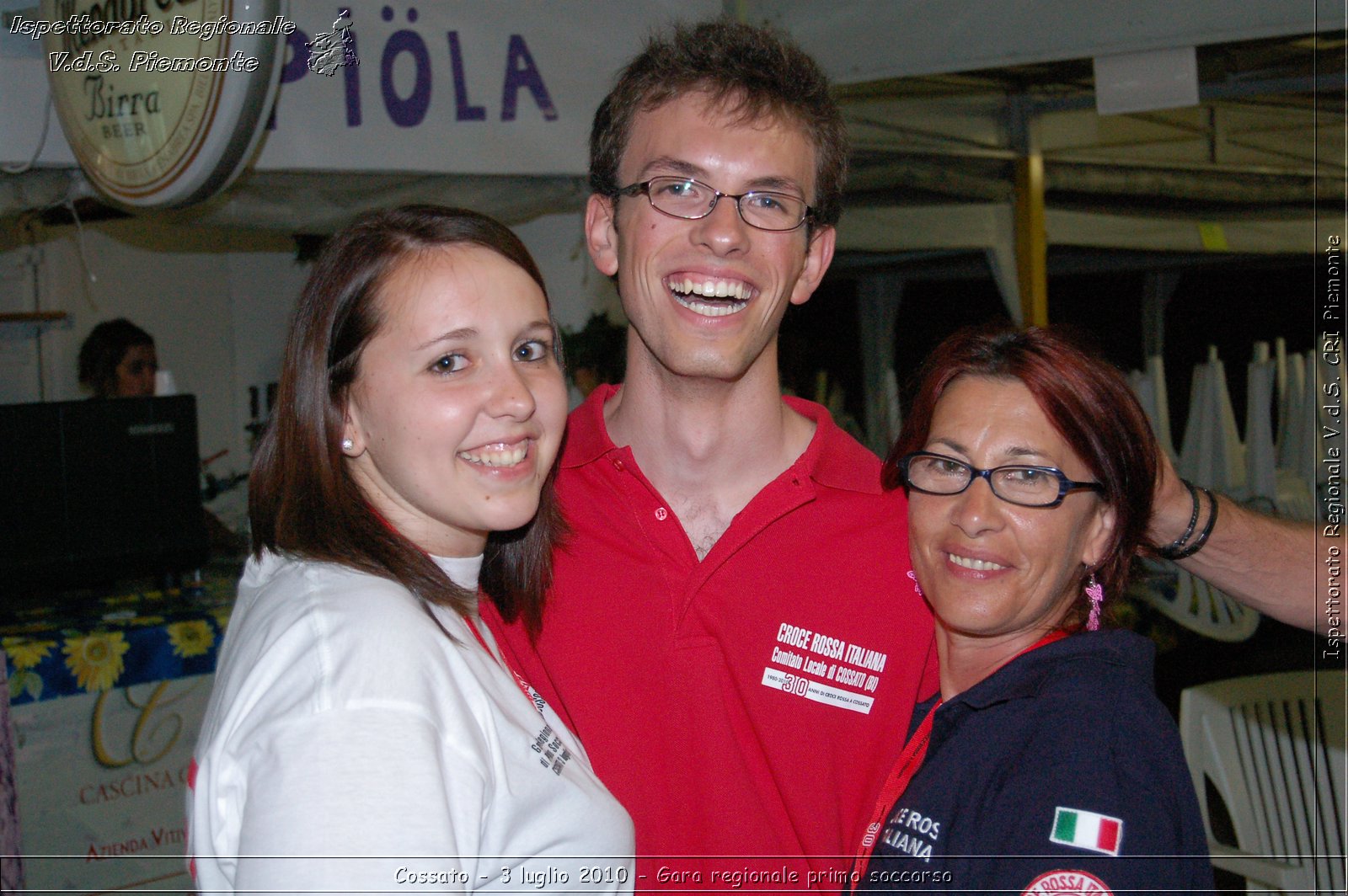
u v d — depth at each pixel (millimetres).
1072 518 1419
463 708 1133
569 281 4004
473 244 1222
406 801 988
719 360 1597
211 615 2975
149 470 3229
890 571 1642
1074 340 1479
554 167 2895
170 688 2844
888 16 3041
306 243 4664
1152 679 1391
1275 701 2902
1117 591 1514
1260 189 4062
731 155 1567
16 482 2988
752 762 1602
